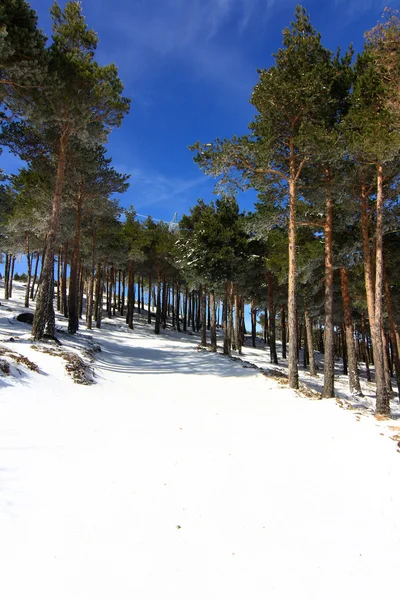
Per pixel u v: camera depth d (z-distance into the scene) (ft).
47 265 45.06
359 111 37.45
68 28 48.70
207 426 23.12
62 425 20.11
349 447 19.42
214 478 15.42
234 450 18.86
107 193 69.05
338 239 52.90
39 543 9.82
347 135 36.37
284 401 32.63
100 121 48.42
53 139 51.93
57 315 88.94
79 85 45.32
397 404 58.34
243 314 126.72
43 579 8.52
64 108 43.83
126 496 13.21
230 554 10.41
